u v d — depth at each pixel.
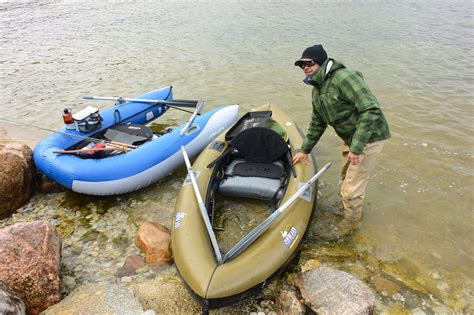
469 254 3.40
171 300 2.86
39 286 2.75
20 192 4.07
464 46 9.48
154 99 5.88
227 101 6.83
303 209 3.40
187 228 3.16
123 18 13.70
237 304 2.88
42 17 14.14
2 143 4.37
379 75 7.71
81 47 10.27
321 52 2.81
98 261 3.38
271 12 14.00
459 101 6.46
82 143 4.70
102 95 7.16
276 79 7.77
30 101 6.97
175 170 4.90
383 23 12.07
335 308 2.59
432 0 15.69
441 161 4.79
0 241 2.80
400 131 5.52
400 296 2.94
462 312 2.81
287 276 3.15
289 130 4.70
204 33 11.32
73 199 4.30
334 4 15.29
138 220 3.94
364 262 3.32
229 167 4.27
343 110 2.93
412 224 3.77
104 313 2.66
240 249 2.90
